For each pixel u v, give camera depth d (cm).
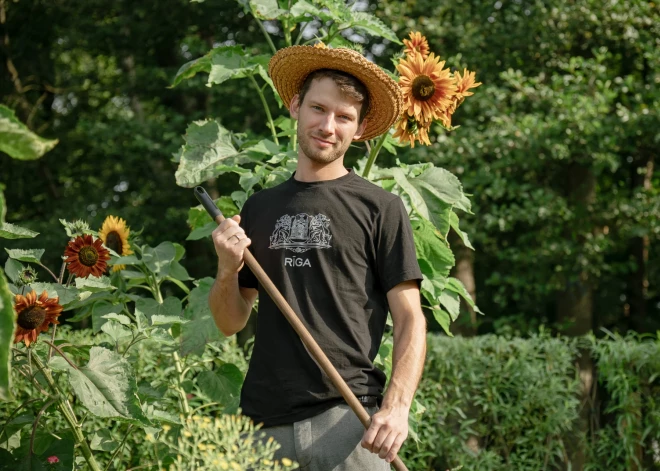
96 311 349
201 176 350
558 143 1046
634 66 1284
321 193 248
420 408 354
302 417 236
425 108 291
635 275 1476
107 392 269
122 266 364
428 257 333
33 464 277
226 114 1391
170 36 1479
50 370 290
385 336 354
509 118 1095
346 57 253
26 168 1500
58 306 271
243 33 1368
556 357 538
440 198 319
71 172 1600
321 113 251
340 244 243
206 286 346
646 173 1361
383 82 259
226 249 239
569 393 543
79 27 1523
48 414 327
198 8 1391
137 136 1341
